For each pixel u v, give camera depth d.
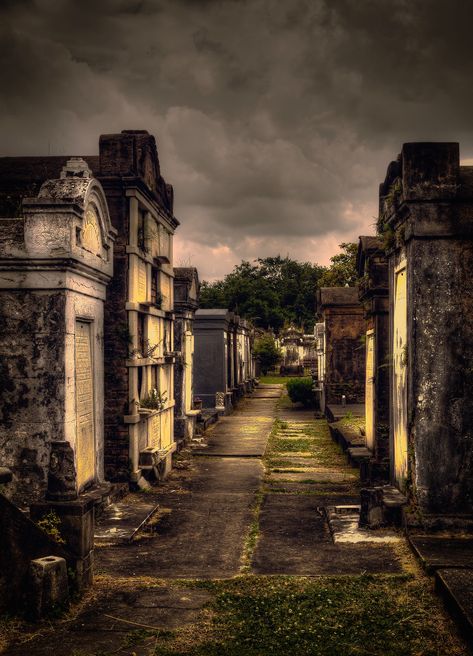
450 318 7.95
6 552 5.54
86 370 9.58
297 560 7.30
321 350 26.50
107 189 11.07
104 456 11.09
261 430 20.20
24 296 8.56
